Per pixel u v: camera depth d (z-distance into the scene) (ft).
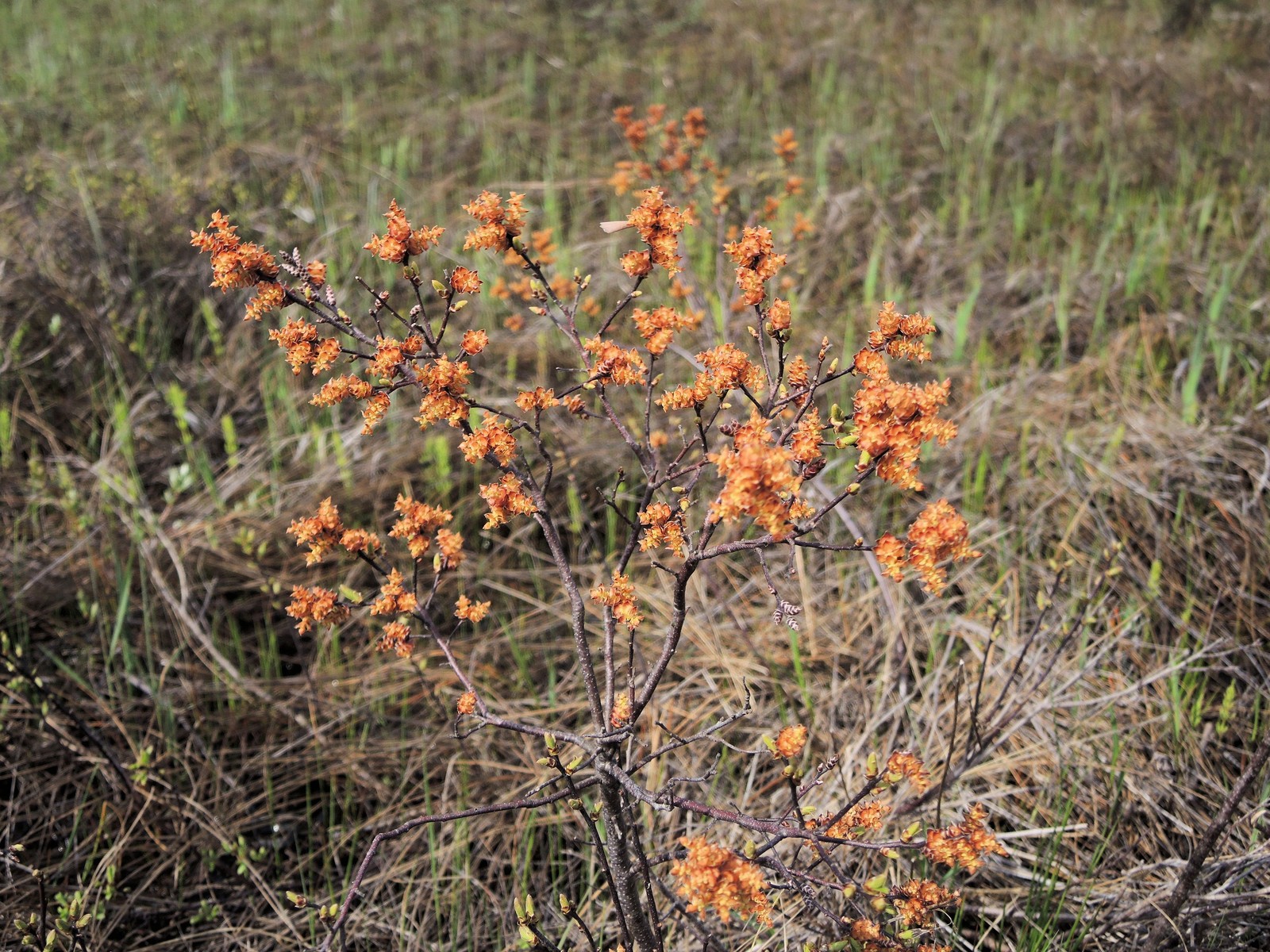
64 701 9.91
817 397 13.43
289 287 5.87
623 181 13.19
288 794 9.73
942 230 17.79
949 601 11.02
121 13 31.07
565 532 12.39
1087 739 9.51
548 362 14.49
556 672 10.86
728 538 11.78
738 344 14.35
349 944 8.59
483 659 10.90
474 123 22.50
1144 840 8.86
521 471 6.25
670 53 27.37
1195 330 13.99
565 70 26.16
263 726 10.11
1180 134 20.98
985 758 9.38
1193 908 7.95
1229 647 10.27
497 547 12.09
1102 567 11.07
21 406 13.50
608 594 5.93
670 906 8.20
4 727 9.46
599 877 8.77
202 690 10.38
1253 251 16.07
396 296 16.17
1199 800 9.10
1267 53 26.18
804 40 28.12
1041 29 29.09
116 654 10.71
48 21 30.17
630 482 12.48
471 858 9.11
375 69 26.03
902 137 21.38
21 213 16.30
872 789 5.74
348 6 31.53
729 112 23.35
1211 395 13.14
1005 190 19.24
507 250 6.09
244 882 9.02
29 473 12.66
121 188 17.69
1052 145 21.03
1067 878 8.55
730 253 5.84
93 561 10.97
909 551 5.09
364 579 11.61
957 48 27.04
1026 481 12.10
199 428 13.80
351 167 20.36
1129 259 16.31
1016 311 15.28
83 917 7.17
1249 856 8.21
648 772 9.50
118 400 13.94
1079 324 14.99
